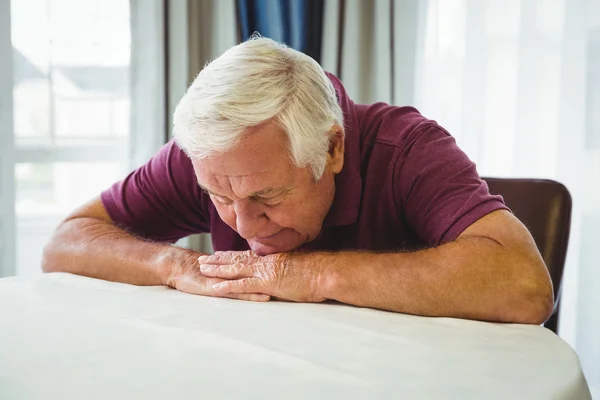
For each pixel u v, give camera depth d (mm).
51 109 2133
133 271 1003
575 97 2059
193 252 1006
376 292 820
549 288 812
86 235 1095
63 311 792
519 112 2104
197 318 766
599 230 2064
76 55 2131
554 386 560
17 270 2105
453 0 2145
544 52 2086
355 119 1064
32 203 2164
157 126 2041
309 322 752
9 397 530
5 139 2041
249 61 826
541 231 1192
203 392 535
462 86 2137
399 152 1035
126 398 524
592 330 2098
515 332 728
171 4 2018
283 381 558
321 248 1087
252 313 792
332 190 990
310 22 2098
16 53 2086
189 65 2078
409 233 1100
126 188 1224
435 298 799
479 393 539
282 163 836
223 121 791
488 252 831
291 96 833
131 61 2045
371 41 2139
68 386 550
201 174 849
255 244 951
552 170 2111
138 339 677
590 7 2029
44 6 2092
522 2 2068
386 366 601
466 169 981
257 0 2072
